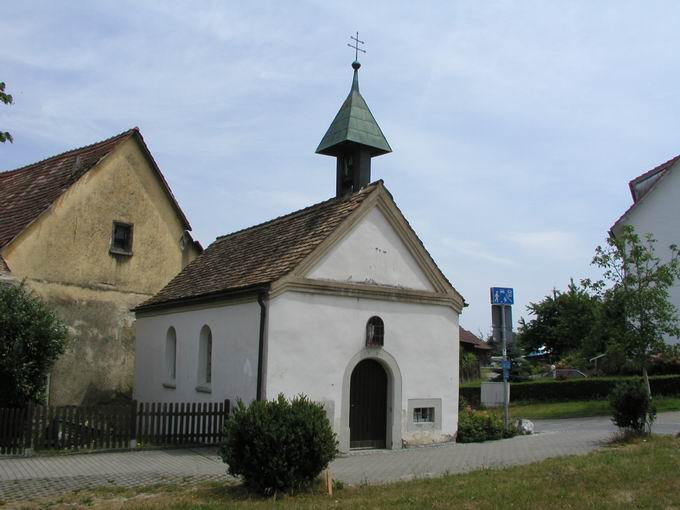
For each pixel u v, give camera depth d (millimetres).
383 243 16891
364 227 16578
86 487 11094
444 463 13539
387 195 16953
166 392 19375
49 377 20734
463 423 17922
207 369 17766
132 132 23969
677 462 11438
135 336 22406
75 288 21922
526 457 13828
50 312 16797
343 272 16016
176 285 21078
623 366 28594
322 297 15617
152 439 15461
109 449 14906
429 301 17406
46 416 14492
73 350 21609
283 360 14867
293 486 10516
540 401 30188
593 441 15852
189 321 18516
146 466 13148
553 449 14898
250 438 10492
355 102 18703
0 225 22156
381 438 16359
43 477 11922
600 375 33562
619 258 23359
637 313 22578
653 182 37031
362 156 18250
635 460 11781
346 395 15680
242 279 16562
